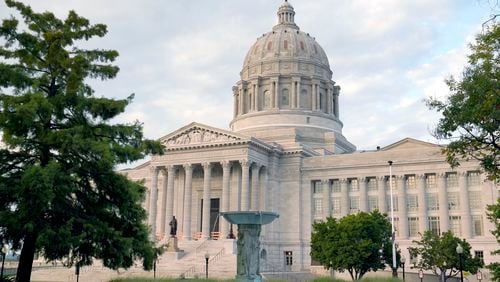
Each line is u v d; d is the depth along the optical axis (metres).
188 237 89.62
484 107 26.30
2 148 31.77
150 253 34.19
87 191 33.62
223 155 90.00
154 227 92.88
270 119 112.50
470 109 27.27
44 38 33.91
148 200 103.62
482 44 27.30
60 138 30.34
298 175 94.38
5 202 30.38
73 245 29.53
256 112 114.56
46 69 34.47
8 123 29.98
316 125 112.88
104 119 34.00
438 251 62.78
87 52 35.22
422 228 84.19
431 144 87.25
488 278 73.62
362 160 90.81
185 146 92.50
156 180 95.31
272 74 116.12
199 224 96.00
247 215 34.84
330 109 118.75
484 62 26.98
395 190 87.56
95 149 30.66
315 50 122.88
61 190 29.97
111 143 33.44
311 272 82.44
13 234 30.95
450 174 84.75
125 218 34.25
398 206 86.50
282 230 93.38
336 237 62.22
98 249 32.53
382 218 66.62
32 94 30.95
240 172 91.94
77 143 30.20
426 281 71.19
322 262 63.53
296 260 90.56
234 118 121.19
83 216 31.97
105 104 33.06
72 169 31.45
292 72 116.94
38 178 27.92
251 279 34.69
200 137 92.75
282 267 90.06
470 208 82.06
